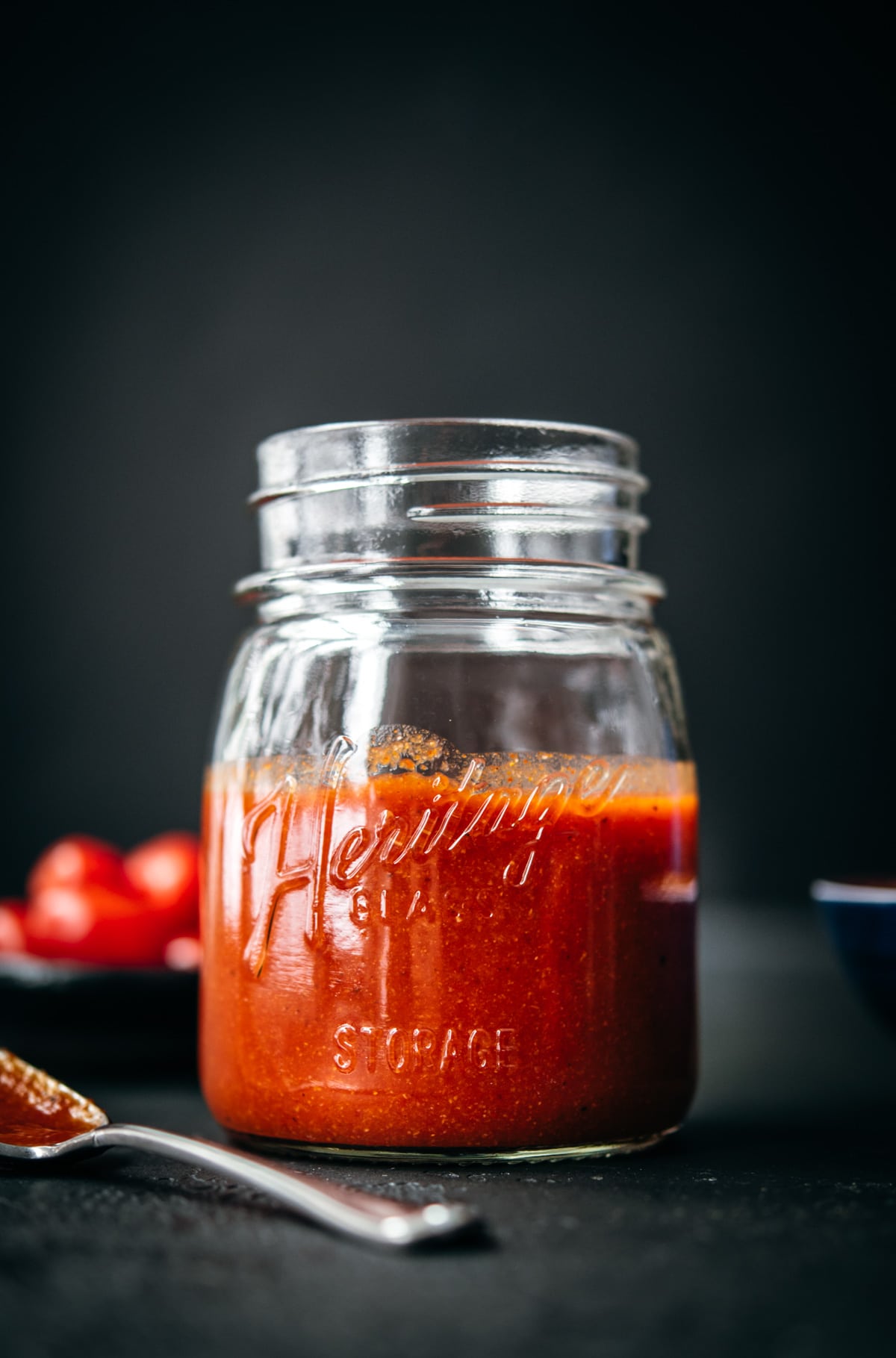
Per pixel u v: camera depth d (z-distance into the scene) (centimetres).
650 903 36
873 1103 43
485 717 35
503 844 34
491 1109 34
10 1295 28
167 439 99
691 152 101
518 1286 28
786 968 78
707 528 102
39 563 99
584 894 35
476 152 101
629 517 37
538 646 35
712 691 102
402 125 101
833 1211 32
